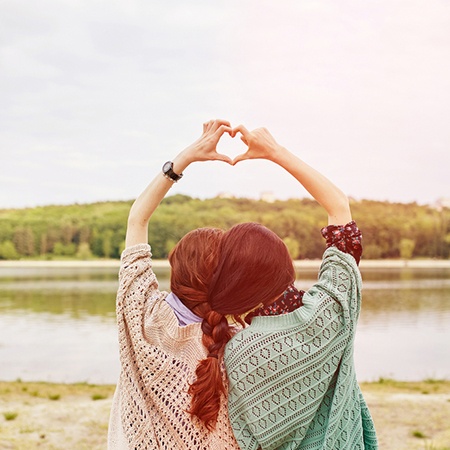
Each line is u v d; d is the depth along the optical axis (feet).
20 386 36.52
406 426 25.68
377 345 112.27
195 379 5.41
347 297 5.53
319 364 5.33
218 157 5.70
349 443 5.36
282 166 5.75
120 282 5.74
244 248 5.44
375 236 416.87
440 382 39.40
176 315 5.68
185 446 5.30
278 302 5.56
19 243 435.12
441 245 419.13
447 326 150.00
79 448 22.40
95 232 431.43
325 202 5.83
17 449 22.11
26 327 145.89
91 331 136.56
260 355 5.31
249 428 5.34
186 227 344.08
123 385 5.56
